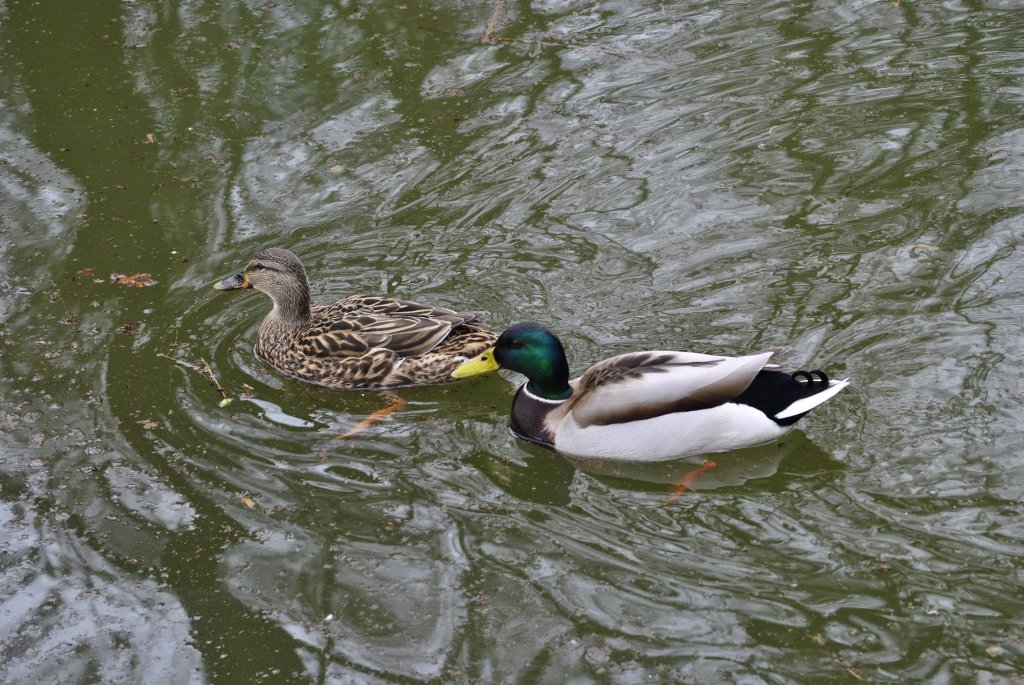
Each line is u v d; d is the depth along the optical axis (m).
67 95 16.08
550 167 14.20
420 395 11.18
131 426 10.43
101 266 12.71
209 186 14.05
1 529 9.23
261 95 15.94
